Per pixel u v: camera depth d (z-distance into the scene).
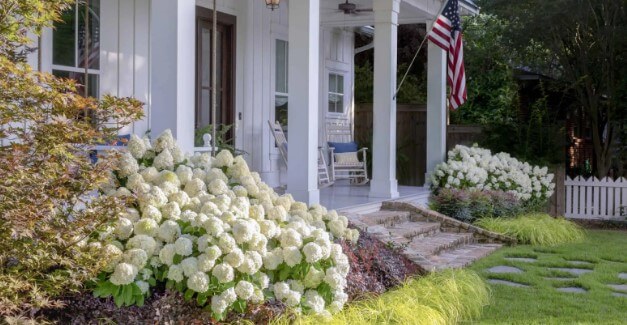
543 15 14.66
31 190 4.02
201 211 5.59
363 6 14.38
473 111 18.77
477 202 12.39
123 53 9.62
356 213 10.51
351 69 17.25
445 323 6.16
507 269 9.12
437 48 14.90
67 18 8.78
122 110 4.43
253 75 12.77
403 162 17.41
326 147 15.43
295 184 9.23
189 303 5.19
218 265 5.07
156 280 5.29
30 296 4.25
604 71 14.94
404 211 11.41
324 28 15.79
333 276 5.67
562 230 11.95
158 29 6.95
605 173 15.79
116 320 4.80
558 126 15.57
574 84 15.31
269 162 13.24
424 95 20.39
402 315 5.80
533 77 17.88
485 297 7.09
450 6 12.62
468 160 14.06
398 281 7.04
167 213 5.45
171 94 6.92
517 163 14.50
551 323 6.35
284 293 5.49
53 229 4.21
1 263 4.10
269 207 6.21
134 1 9.76
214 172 6.36
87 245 4.61
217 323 5.14
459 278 7.16
